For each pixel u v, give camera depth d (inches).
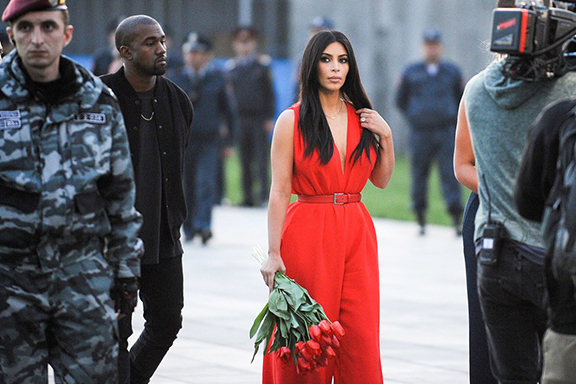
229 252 1045.8
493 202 389.7
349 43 463.2
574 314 339.3
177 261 467.8
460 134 435.2
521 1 397.1
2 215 355.3
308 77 459.8
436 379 558.3
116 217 370.6
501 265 384.5
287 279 454.6
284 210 462.0
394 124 2546.8
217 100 1114.7
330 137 458.0
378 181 480.1
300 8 2527.1
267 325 450.9
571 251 321.7
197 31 2561.5
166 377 557.3
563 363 342.0
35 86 355.6
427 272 925.8
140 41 449.4
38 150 356.2
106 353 366.3
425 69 1178.6
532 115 380.8
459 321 711.7
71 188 356.5
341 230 459.8
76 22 2475.4
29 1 347.6
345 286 462.9
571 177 328.8
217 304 768.3
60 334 362.9
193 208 1126.4
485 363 457.7
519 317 391.9
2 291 354.9
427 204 1189.1
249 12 2466.8
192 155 1107.9
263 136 1489.9
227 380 552.7
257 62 1475.1
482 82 394.0
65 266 358.9
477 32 2534.5
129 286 373.4
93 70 1138.0
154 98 459.5
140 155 455.2
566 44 378.3
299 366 441.4
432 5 2527.1
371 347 462.3
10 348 357.1
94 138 360.5
